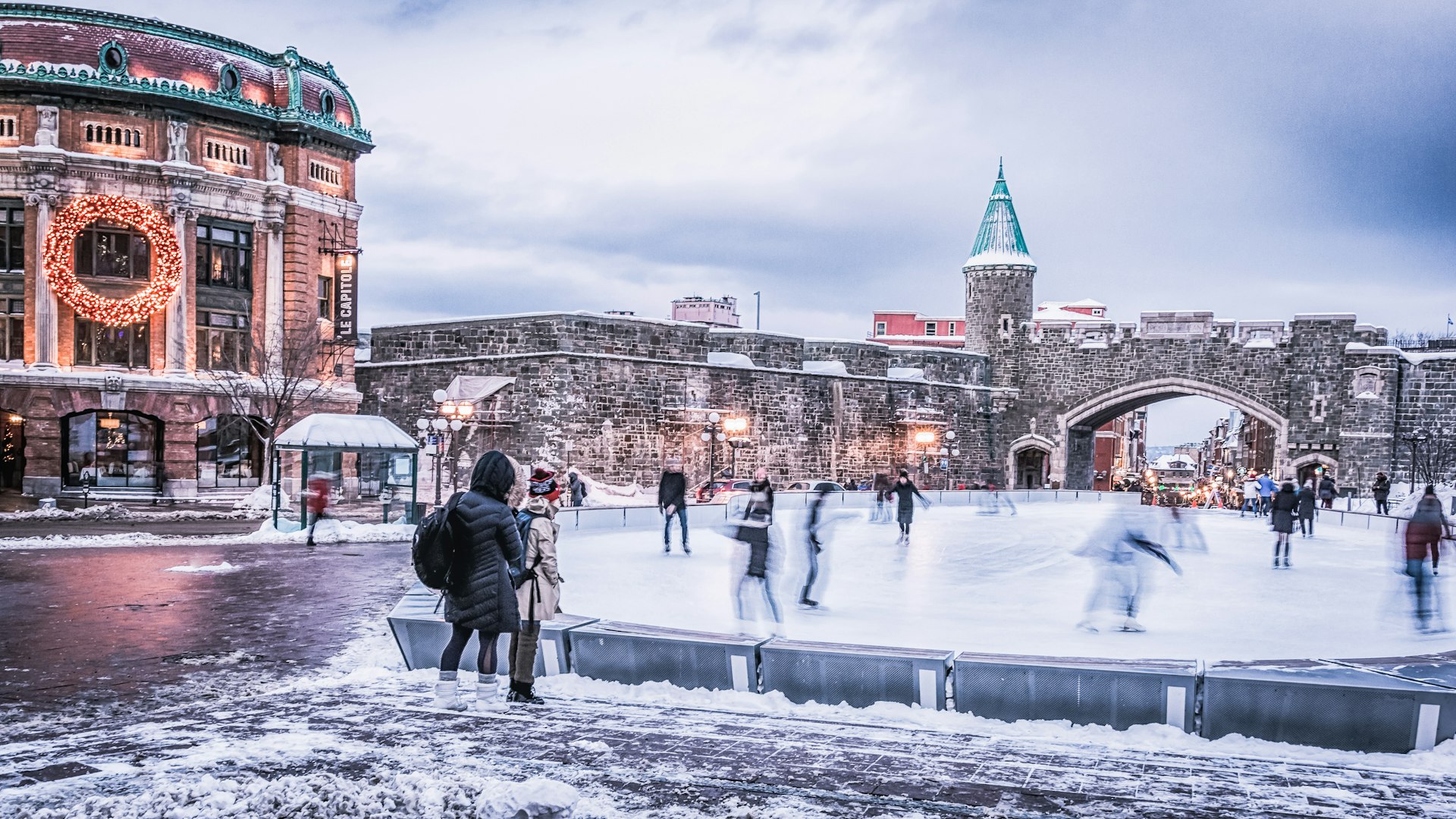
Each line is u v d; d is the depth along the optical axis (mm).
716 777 5906
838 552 24844
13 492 41781
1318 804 5730
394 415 51469
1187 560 24156
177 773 5828
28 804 5234
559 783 5121
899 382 62625
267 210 43875
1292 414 60375
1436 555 20828
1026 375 68188
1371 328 59062
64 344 40562
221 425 43594
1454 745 7770
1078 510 46062
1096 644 12734
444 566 8180
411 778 5262
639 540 27453
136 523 31828
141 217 40719
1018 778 6121
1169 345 64125
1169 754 7391
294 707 8289
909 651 9258
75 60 40000
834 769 6199
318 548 25344
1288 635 13703
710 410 51969
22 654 12016
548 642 10125
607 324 48188
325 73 46969
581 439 46938
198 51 42656
